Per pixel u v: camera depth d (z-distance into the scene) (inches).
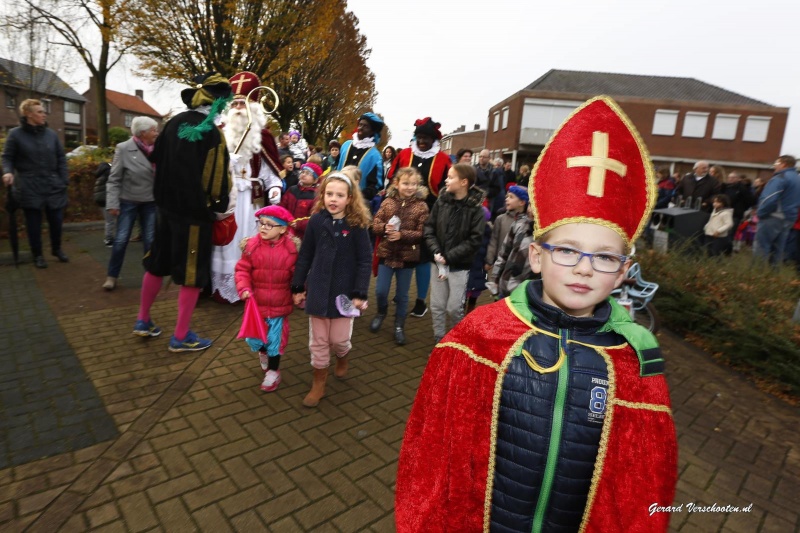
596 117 45.6
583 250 44.2
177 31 548.7
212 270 200.7
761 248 292.5
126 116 2257.6
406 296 181.0
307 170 213.3
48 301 198.1
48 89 560.7
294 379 148.2
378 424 126.5
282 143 331.0
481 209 157.8
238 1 549.0
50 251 278.8
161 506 92.6
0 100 1202.6
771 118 1355.8
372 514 94.5
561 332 48.4
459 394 48.5
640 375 46.5
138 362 150.3
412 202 178.9
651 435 45.1
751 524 101.3
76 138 1911.9
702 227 308.8
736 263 235.9
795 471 121.3
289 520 91.4
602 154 44.3
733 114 1364.4
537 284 51.5
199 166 142.6
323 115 1137.4
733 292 206.4
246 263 135.6
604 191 43.7
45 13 555.8
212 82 143.4
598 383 46.7
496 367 47.9
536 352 47.9
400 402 138.6
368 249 134.6
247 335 129.2
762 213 288.5
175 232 147.9
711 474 117.6
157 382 138.9
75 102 1876.2
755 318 181.5
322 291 129.0
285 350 169.3
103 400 128.0
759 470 120.7
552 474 47.1
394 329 192.5
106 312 189.6
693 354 193.5
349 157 246.7
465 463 47.7
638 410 45.5
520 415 47.4
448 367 49.8
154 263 155.6
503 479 48.3
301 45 599.2
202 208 145.3
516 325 49.4
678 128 1384.1
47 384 134.3
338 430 122.5
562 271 44.9
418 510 47.2
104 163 294.0
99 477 99.1
